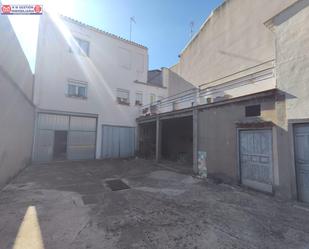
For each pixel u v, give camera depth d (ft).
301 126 16.28
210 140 25.57
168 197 17.98
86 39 43.52
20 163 27.40
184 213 14.37
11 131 21.70
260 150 19.35
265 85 21.89
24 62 26.13
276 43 18.39
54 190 19.92
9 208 14.98
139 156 45.96
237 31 30.60
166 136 50.11
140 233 11.49
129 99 49.08
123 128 47.26
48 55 38.73
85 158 41.65
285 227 12.26
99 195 18.56
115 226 12.32
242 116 21.27
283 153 17.20
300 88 16.15
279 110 17.63
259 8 26.99
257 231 11.79
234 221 13.08
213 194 18.79
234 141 22.13
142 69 52.34
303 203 15.81
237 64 30.32
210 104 25.45
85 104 42.27
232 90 26.55
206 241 10.71
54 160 38.27
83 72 42.57
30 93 32.89
